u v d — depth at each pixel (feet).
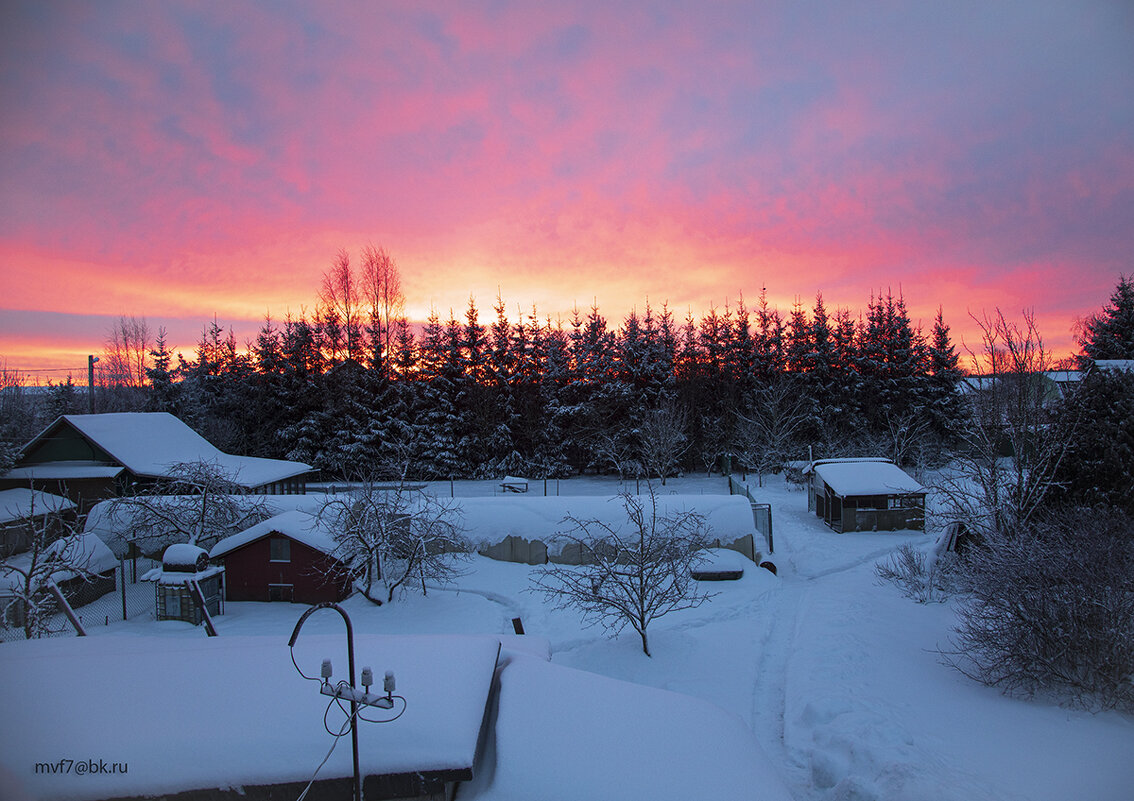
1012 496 49.37
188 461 92.48
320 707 17.52
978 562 37.50
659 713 19.79
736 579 58.65
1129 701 28.71
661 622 49.08
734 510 64.85
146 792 15.03
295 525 59.88
